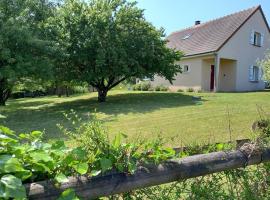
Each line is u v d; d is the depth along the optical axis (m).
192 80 24.16
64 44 15.59
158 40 17.45
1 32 13.20
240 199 2.71
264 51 24.50
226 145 2.87
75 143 2.12
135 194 2.17
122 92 22.81
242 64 23.12
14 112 15.73
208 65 23.58
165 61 17.61
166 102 15.45
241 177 2.75
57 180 1.72
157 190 2.28
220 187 2.61
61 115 13.45
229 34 22.17
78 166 1.81
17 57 13.33
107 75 16.22
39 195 1.67
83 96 23.06
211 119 10.45
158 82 27.44
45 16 16.98
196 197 2.47
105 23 16.02
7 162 1.56
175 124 9.97
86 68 16.59
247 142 2.91
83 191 1.81
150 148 2.24
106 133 2.11
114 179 1.93
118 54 15.94
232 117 10.61
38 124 11.46
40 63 14.02
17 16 14.64
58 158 1.85
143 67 17.55
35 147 1.81
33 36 14.32
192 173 2.29
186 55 23.70
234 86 22.95
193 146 2.79
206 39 23.84
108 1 16.88
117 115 12.20
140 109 13.51
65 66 16.75
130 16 16.91
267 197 2.88
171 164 2.23
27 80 17.98
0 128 1.86
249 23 23.34
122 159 2.02
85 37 15.69
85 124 2.20
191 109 12.80
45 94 33.06
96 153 1.97
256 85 24.19
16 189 1.49
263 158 2.79
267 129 3.20
